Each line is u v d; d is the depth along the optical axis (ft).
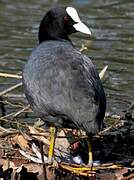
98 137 33.24
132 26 57.57
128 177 29.48
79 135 33.24
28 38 53.83
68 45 30.86
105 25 57.88
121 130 34.14
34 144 31.27
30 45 52.03
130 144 33.22
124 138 33.37
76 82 28.14
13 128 34.06
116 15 61.36
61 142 32.63
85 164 31.65
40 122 34.83
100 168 30.25
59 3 65.87
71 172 30.09
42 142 30.04
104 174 30.09
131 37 54.24
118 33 55.31
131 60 48.55
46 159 30.63
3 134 32.04
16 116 35.45
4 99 38.83
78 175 30.22
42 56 29.84
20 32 55.52
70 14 32.24
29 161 30.35
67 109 27.63
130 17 60.64
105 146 33.04
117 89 43.21
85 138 32.81
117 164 30.81
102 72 36.42
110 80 44.80
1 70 46.29
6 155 30.68
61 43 31.01
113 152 32.60
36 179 30.12
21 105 37.47
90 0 66.85
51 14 32.40
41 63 29.43
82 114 27.35
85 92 27.81
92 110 27.43
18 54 49.88
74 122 27.61
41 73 28.99
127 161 30.99
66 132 33.78
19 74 43.14
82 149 32.94
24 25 57.62
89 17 60.59
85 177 30.19
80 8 63.98
